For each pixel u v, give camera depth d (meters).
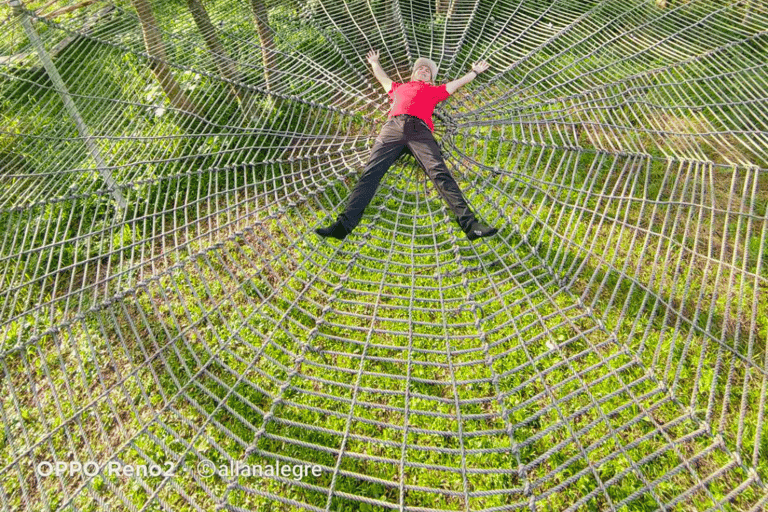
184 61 4.66
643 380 2.91
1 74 3.85
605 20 5.51
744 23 4.99
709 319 3.07
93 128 4.06
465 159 4.35
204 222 3.94
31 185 3.72
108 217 4.00
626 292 3.36
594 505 2.52
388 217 4.04
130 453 2.79
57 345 3.00
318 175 4.32
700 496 2.50
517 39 5.51
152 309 3.46
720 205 3.75
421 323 3.32
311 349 3.21
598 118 4.57
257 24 5.08
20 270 3.65
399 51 5.52
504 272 3.57
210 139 4.49
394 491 2.66
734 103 4.20
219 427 2.76
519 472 2.58
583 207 3.80
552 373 3.03
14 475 2.77
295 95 4.95
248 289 3.54
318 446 2.72
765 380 2.82
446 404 2.97
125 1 4.86
